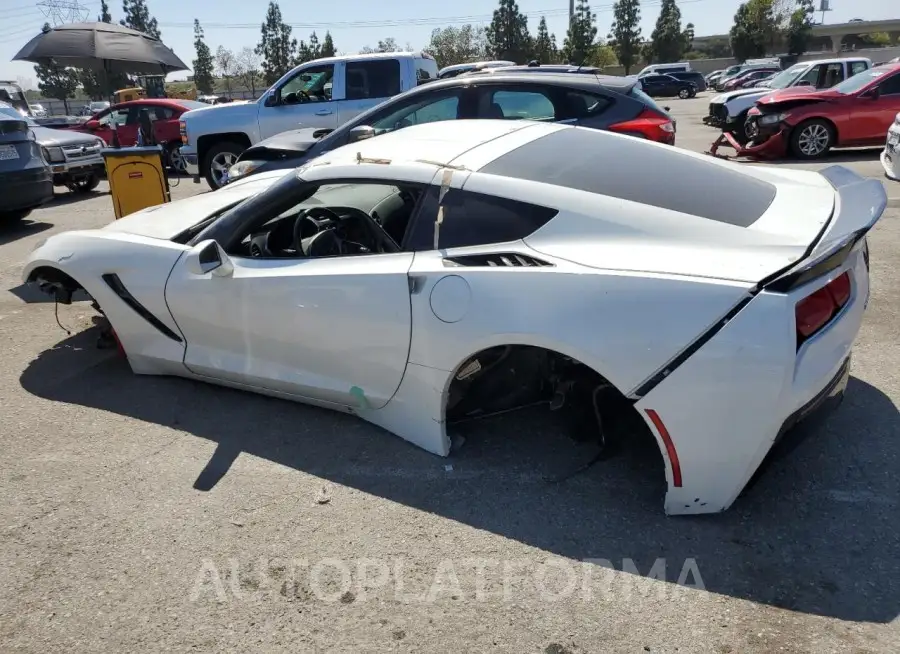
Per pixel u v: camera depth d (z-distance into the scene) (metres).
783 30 64.38
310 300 3.08
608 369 2.41
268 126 10.01
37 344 4.55
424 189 2.98
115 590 2.36
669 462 2.46
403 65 9.44
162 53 11.24
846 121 11.37
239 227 3.43
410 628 2.15
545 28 65.25
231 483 2.95
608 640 2.07
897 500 2.64
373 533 2.60
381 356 2.97
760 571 2.32
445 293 2.72
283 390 3.41
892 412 3.25
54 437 3.36
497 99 6.26
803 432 2.52
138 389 3.82
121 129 14.24
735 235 2.51
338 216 3.28
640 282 2.38
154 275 3.58
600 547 2.47
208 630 2.18
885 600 2.17
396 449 3.14
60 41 10.18
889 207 7.25
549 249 2.65
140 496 2.87
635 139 3.41
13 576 2.43
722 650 2.01
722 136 12.55
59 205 10.81
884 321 4.31
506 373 2.99
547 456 3.06
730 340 2.26
